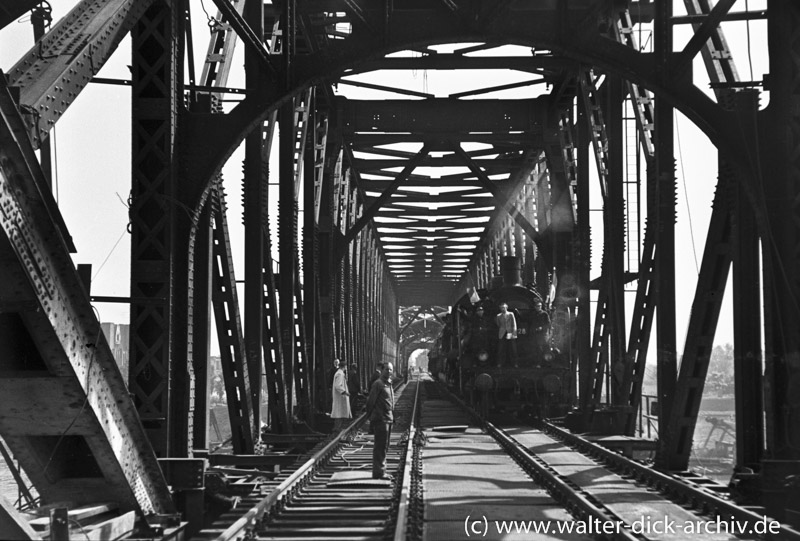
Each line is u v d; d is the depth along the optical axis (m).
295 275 18.56
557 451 15.91
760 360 10.70
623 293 17.50
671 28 11.53
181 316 9.96
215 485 9.62
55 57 7.28
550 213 28.17
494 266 48.53
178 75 10.32
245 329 14.20
